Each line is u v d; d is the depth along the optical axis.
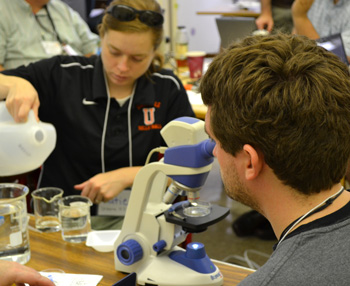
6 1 2.87
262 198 0.85
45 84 1.87
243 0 4.79
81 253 1.32
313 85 0.75
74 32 3.16
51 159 1.95
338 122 0.76
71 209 1.36
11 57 2.91
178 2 6.12
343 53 2.34
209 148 1.07
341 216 0.77
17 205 1.24
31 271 1.10
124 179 1.74
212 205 1.22
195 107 2.46
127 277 1.00
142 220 1.21
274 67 0.77
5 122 1.45
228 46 0.88
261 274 0.71
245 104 0.78
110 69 1.77
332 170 0.78
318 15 2.96
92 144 1.88
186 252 1.18
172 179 1.16
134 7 1.67
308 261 0.70
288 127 0.76
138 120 1.90
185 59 3.42
